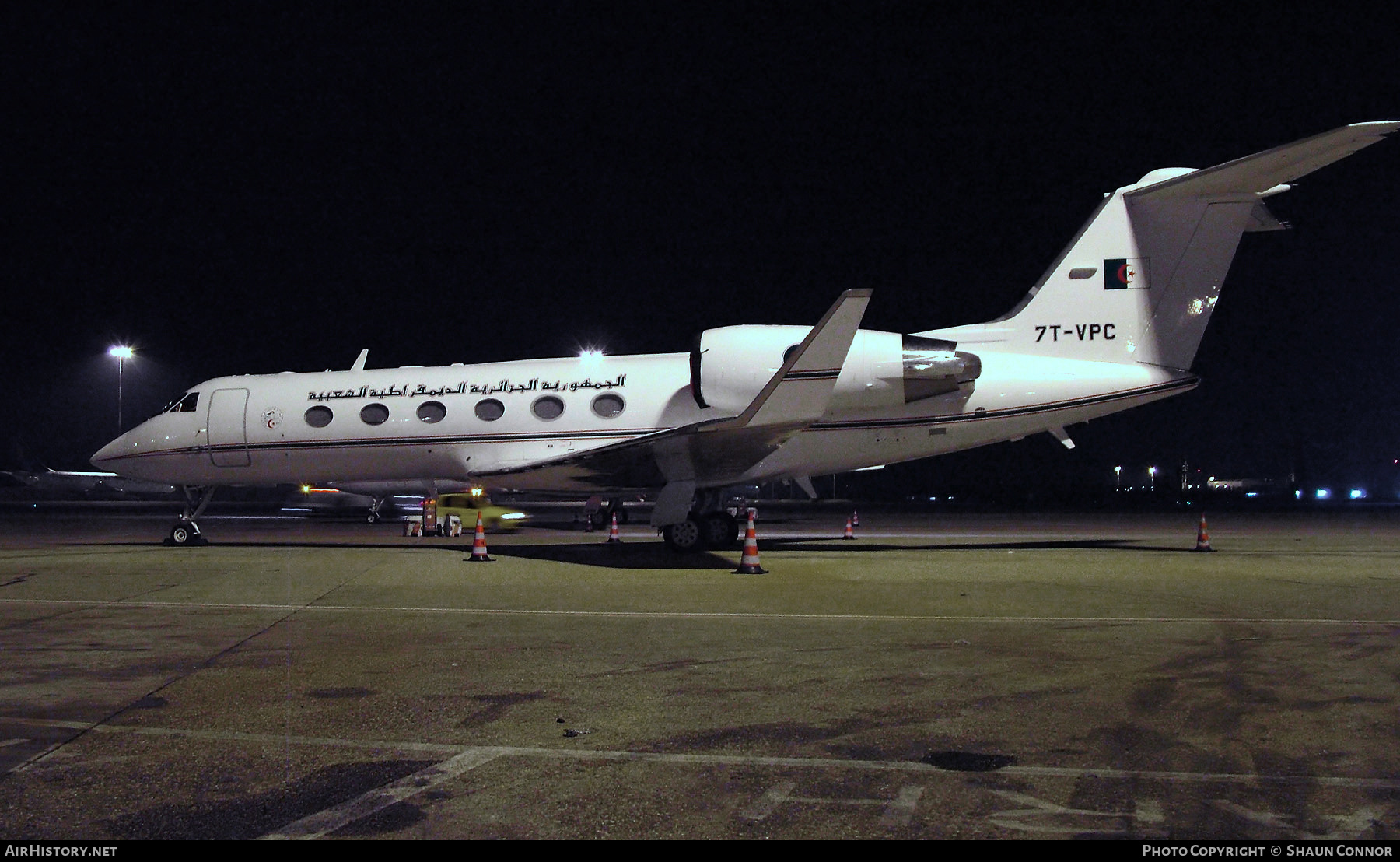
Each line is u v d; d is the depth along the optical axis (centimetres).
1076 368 1736
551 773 510
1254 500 6731
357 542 2188
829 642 866
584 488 1877
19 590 1264
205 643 876
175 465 2050
